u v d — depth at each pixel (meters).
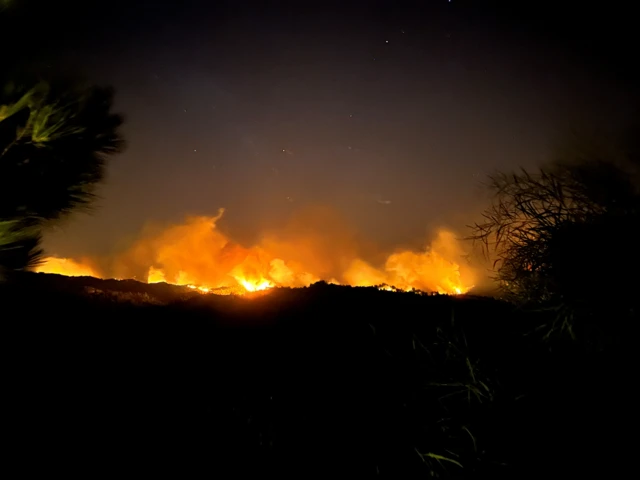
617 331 2.79
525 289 3.24
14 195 4.49
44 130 4.31
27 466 2.78
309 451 3.08
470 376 3.34
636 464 2.50
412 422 3.24
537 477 2.60
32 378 3.62
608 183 2.96
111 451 2.99
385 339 4.43
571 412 2.84
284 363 4.21
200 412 3.41
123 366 4.03
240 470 2.91
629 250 2.71
